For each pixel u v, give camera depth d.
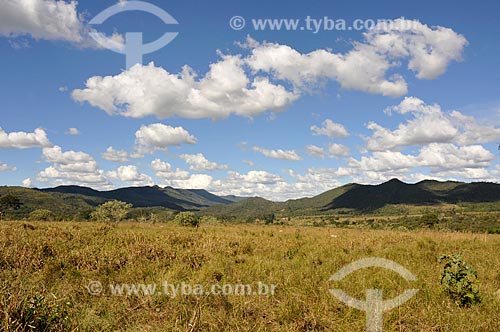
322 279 7.73
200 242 11.62
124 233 13.05
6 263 7.69
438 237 16.73
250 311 5.93
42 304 5.12
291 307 5.97
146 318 5.65
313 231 19.75
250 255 10.46
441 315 5.79
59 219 34.00
